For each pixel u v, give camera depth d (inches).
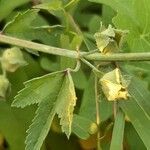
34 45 9.4
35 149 9.1
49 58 11.3
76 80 11.0
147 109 9.7
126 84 8.9
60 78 9.2
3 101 11.0
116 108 9.8
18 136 11.1
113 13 11.0
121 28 10.1
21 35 10.4
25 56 11.2
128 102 9.7
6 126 11.0
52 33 11.0
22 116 11.0
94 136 11.7
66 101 9.1
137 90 9.8
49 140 11.7
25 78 11.0
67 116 9.1
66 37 10.3
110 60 9.0
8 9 11.0
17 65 9.7
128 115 9.7
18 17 9.9
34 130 9.2
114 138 9.6
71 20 10.9
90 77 10.6
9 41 9.5
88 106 10.6
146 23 10.2
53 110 9.2
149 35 10.2
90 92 10.6
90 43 10.8
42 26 10.4
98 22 11.1
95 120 10.6
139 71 10.7
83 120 10.2
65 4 10.7
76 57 9.1
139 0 10.2
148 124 9.6
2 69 10.4
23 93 9.1
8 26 10.1
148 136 9.6
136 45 10.2
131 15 10.2
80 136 10.2
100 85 9.6
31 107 11.0
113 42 8.8
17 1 11.0
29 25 10.3
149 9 10.2
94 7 11.8
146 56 8.8
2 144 11.7
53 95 9.2
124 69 9.7
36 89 9.2
